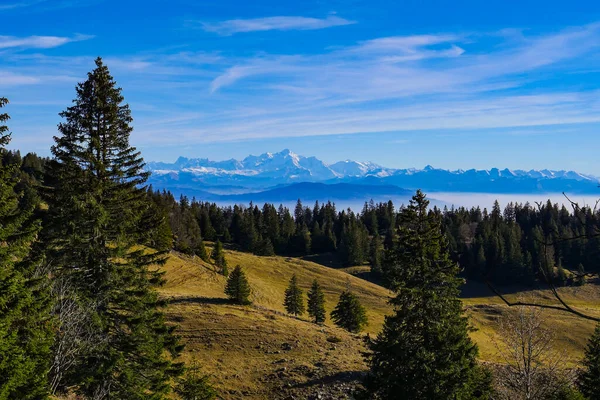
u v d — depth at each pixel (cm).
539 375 1531
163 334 2120
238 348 3503
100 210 1808
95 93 1903
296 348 3516
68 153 1848
